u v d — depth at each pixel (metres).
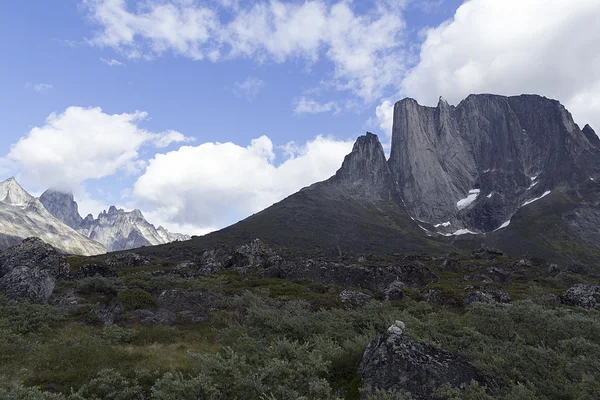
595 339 11.54
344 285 47.25
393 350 9.55
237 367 10.00
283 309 23.42
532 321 12.49
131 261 64.31
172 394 8.48
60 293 27.44
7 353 13.66
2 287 23.78
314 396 8.47
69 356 13.67
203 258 69.25
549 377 9.08
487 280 60.00
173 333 19.50
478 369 9.35
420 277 50.22
